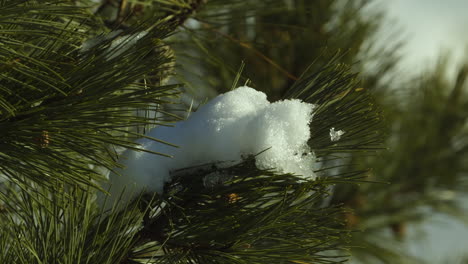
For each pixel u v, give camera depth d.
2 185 1.27
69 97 1.10
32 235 1.15
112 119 1.09
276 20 1.78
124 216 1.12
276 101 1.14
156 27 1.12
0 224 1.20
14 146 1.10
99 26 1.32
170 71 1.22
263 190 1.12
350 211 1.14
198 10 1.49
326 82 1.15
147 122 1.09
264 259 1.12
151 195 1.14
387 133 1.15
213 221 1.12
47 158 1.10
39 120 1.09
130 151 1.14
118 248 1.13
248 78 1.19
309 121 1.12
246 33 1.73
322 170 1.13
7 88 1.08
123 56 1.11
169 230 1.14
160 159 1.13
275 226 1.11
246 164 1.12
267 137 1.11
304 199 1.13
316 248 1.13
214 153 1.12
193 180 1.13
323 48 1.17
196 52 1.54
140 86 1.15
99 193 1.16
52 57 1.11
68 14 1.10
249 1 1.52
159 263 1.13
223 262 1.12
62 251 1.12
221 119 1.12
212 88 1.62
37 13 1.09
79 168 1.10
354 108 1.13
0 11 1.08
